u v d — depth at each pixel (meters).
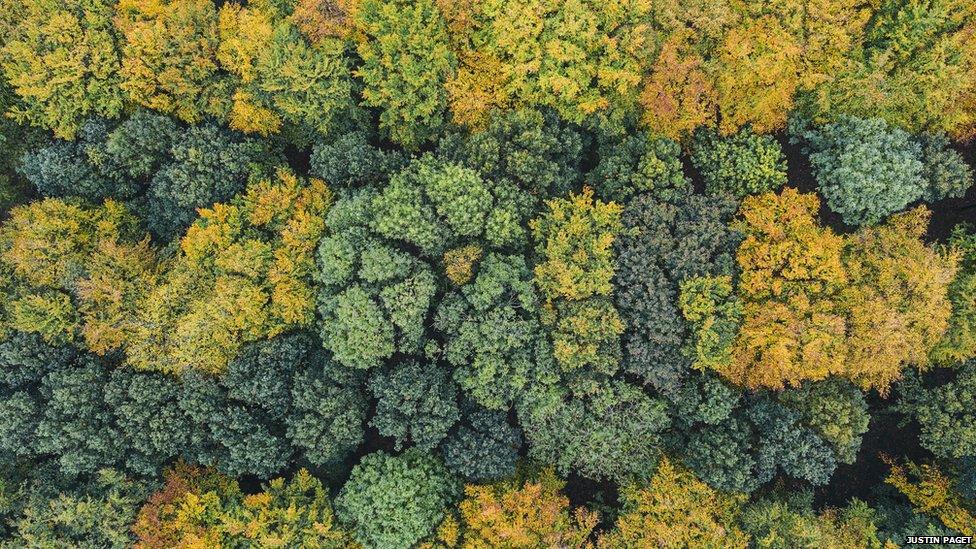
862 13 27.75
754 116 28.80
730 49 27.36
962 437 27.06
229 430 28.03
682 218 28.12
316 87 28.69
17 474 28.89
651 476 28.61
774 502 28.58
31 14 28.81
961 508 27.36
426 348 28.58
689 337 27.58
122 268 29.00
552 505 27.64
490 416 28.66
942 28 27.92
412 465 28.59
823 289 27.03
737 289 28.05
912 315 26.44
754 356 27.92
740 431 27.70
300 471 28.78
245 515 27.39
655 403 28.09
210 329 28.11
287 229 28.55
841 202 28.98
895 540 27.19
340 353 27.92
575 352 27.50
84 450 27.45
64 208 28.94
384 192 28.12
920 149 28.30
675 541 27.09
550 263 27.66
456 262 28.00
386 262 27.53
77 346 28.98
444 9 28.36
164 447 27.67
